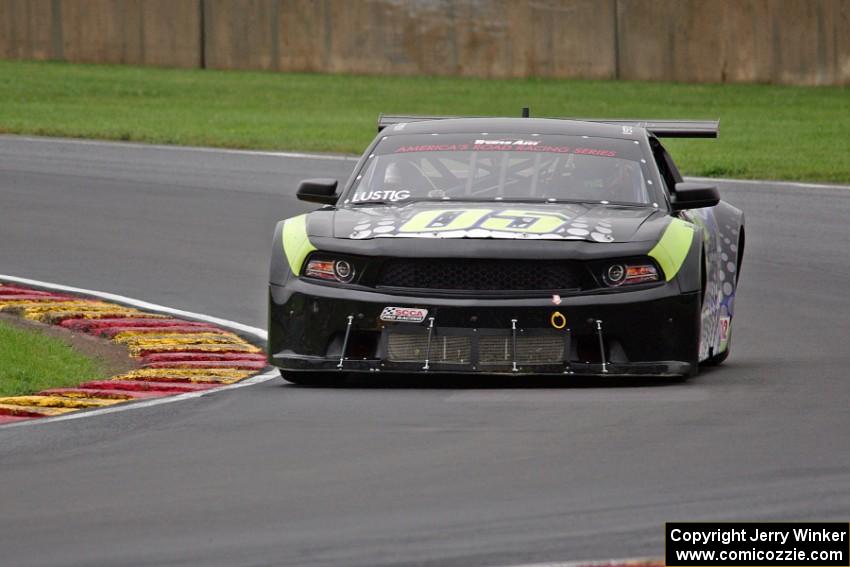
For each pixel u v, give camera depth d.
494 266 29.14
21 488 21.92
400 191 32.72
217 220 58.56
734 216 35.88
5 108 106.81
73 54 140.62
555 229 29.73
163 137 87.94
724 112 109.12
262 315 40.53
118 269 48.03
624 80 130.25
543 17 132.12
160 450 24.39
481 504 20.53
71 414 27.88
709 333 32.25
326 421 26.53
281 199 64.38
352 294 29.44
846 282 46.19
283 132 93.50
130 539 19.09
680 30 128.12
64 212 60.31
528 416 26.59
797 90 122.69
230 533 19.28
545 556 18.11
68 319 39.41
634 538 18.84
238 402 28.70
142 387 30.81
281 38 137.75
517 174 32.78
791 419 26.19
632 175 32.78
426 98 118.94
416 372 29.08
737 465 22.64
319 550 18.45
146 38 140.12
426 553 18.27
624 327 28.91
